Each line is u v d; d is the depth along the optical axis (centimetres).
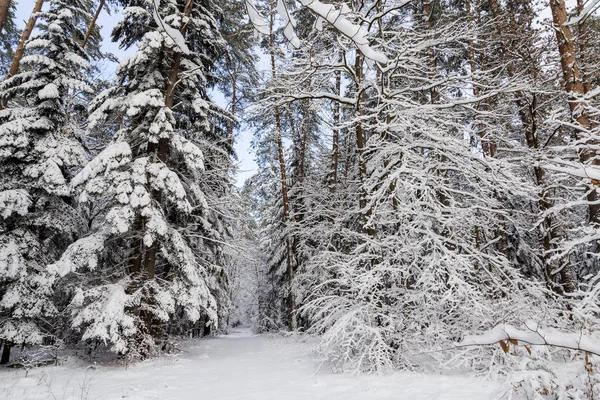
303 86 1002
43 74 1069
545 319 685
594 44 938
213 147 1227
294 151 1991
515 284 728
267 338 1764
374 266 769
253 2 187
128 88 1069
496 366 573
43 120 1012
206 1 1231
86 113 1176
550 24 789
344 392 588
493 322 704
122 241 1073
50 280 903
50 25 1057
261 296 2570
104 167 922
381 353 701
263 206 2395
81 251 866
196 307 941
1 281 882
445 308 771
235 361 998
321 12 184
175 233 980
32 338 859
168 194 959
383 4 864
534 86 860
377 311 781
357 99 908
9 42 1568
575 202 494
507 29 952
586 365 370
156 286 945
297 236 1844
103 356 1024
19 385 677
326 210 1449
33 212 990
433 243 735
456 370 704
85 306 914
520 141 1316
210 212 1307
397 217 855
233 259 1700
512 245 1285
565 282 875
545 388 355
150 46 1002
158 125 962
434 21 1095
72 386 674
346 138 1491
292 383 678
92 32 1557
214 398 582
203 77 1185
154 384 691
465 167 775
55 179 944
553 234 951
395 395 550
